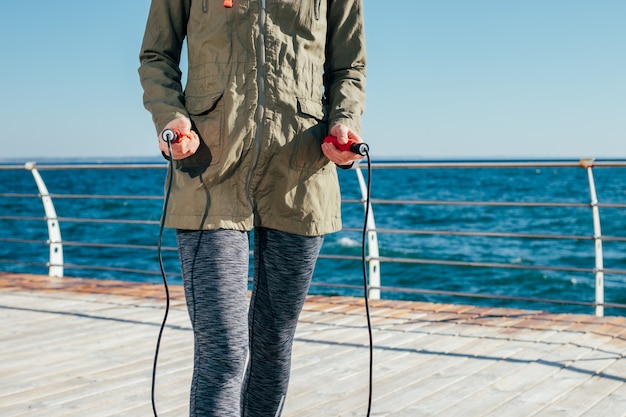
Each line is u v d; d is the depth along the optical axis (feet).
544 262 53.52
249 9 5.06
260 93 5.07
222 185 5.10
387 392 9.21
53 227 19.10
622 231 71.36
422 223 80.43
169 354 11.37
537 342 11.82
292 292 5.41
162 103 5.06
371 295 16.31
